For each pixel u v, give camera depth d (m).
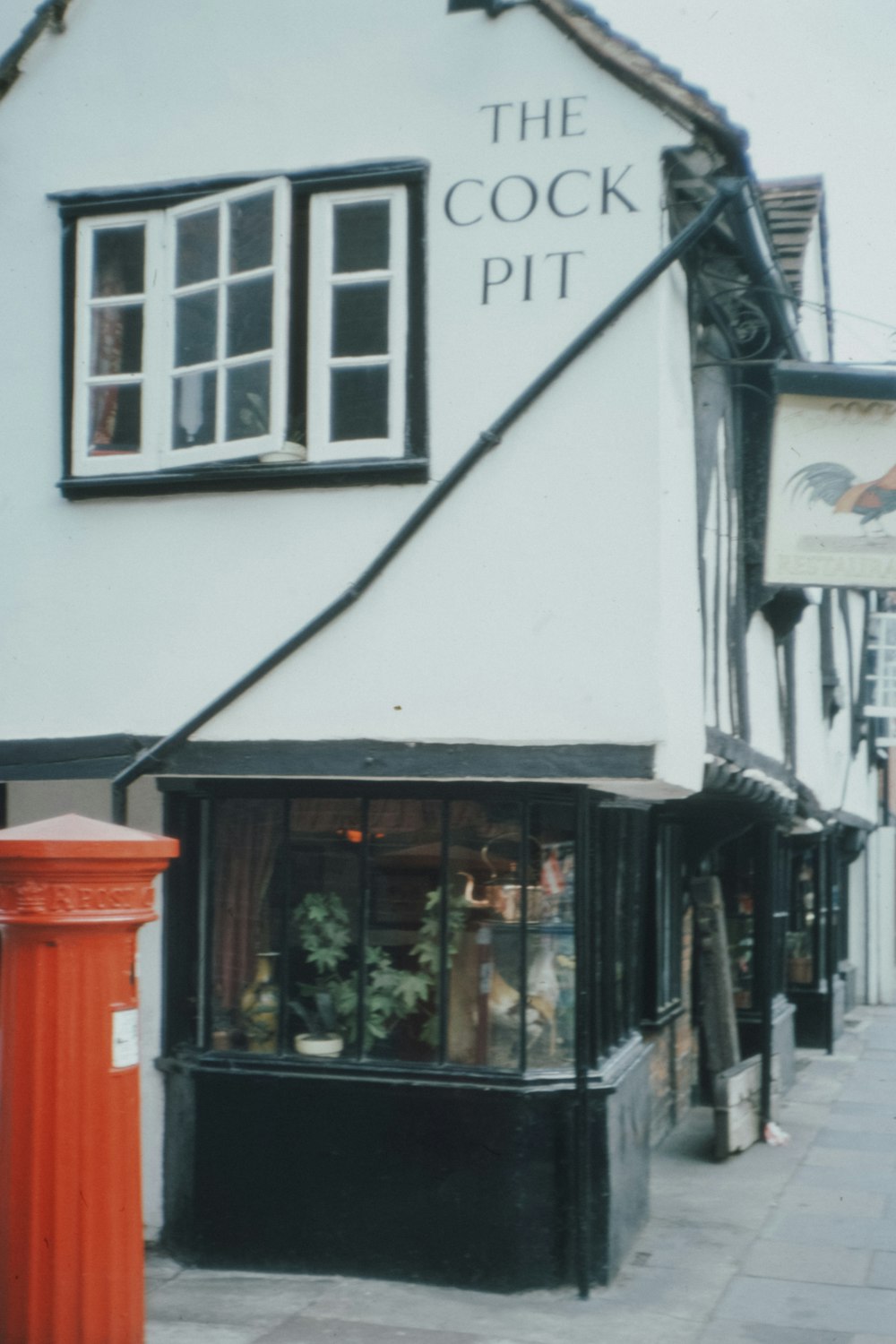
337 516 6.40
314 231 6.46
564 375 6.08
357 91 6.46
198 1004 6.83
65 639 6.78
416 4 6.40
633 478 5.97
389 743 6.20
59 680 6.77
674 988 10.23
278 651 6.34
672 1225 7.54
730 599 7.59
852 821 15.85
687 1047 10.91
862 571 6.47
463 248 6.27
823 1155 9.41
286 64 6.57
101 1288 4.06
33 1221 4.03
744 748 7.64
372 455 6.31
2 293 7.01
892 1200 8.15
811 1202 8.08
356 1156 6.40
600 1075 6.41
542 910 6.45
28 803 7.40
